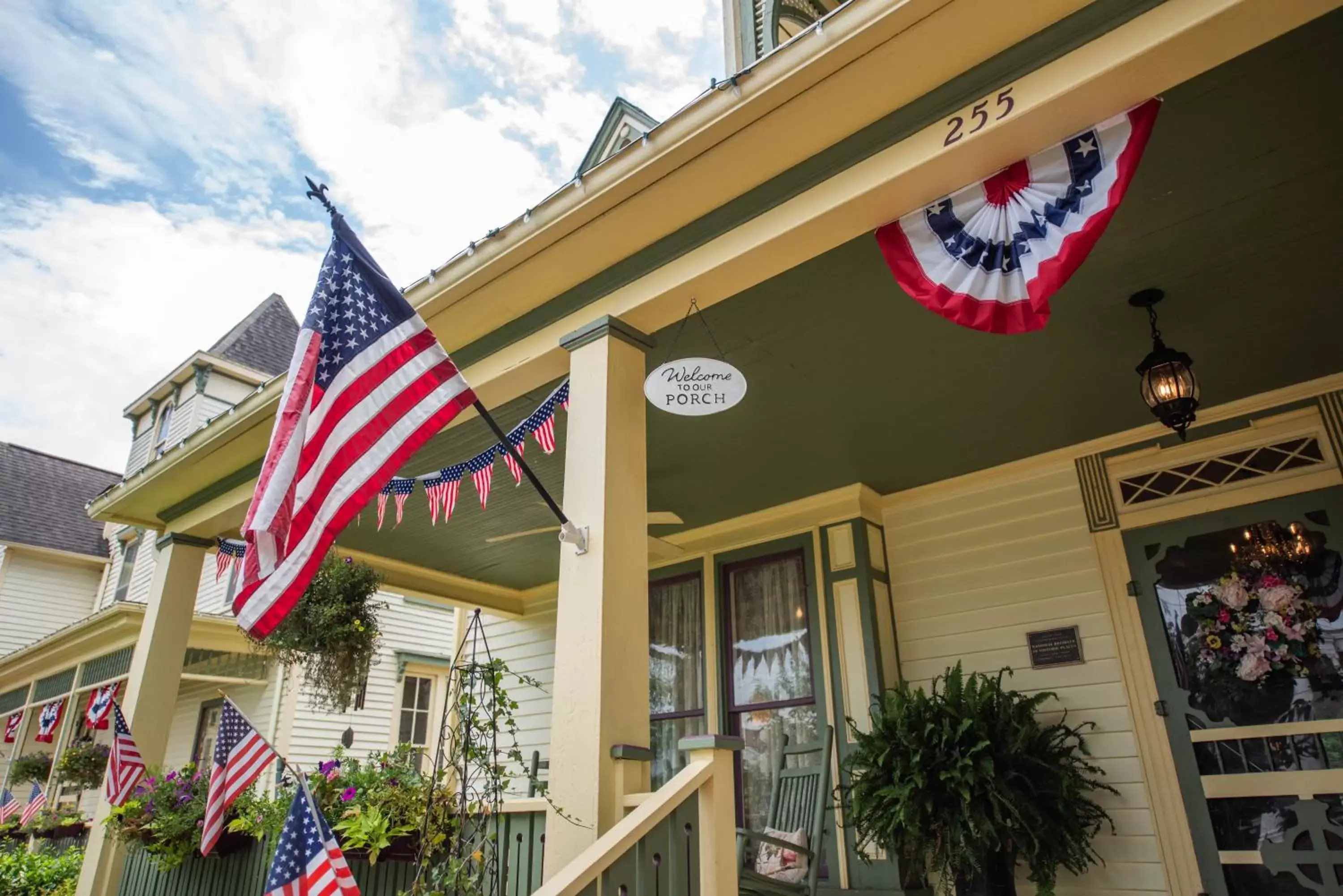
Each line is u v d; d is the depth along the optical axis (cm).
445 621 1226
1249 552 437
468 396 281
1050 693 437
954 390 434
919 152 268
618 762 271
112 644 1029
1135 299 359
